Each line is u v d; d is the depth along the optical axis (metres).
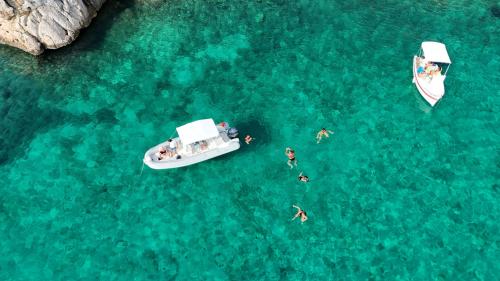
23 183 25.97
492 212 24.62
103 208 24.92
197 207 25.03
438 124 28.41
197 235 24.00
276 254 23.31
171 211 24.86
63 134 28.12
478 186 25.61
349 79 30.84
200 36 33.50
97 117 28.97
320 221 24.41
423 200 25.14
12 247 23.48
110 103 29.72
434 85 28.98
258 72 31.41
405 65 31.62
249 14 34.88
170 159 25.70
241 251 23.42
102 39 33.12
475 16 34.94
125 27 33.81
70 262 22.97
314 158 26.88
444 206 24.88
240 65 31.86
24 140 27.88
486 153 27.02
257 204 25.11
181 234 24.03
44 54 32.12
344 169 26.41
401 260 22.98
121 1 35.22
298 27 34.12
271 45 33.00
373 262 22.95
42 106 29.50
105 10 34.59
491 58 32.06
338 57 32.16
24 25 30.77
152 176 26.17
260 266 22.89
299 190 25.58
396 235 23.86
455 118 28.70
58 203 25.12
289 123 28.53
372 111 29.09
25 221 24.42
